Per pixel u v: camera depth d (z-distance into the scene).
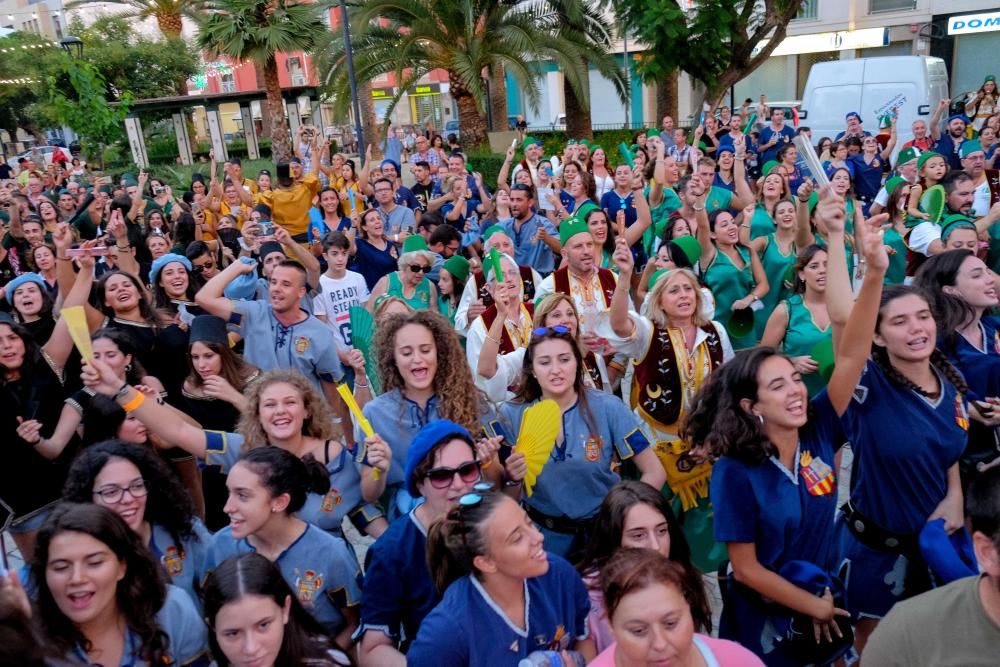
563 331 3.64
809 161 3.20
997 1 26.00
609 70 21.48
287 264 5.15
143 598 2.69
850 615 3.22
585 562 3.08
